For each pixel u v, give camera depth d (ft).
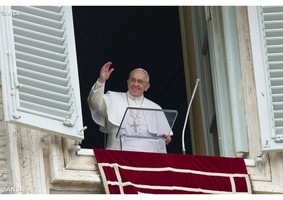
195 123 122.01
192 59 123.03
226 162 107.04
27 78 104.12
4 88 103.14
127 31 139.74
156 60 139.03
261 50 109.09
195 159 106.52
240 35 111.34
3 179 102.89
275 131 107.04
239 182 106.42
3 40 104.37
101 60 140.97
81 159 104.99
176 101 137.59
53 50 106.01
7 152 103.71
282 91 108.17
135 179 104.88
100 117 113.09
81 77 140.36
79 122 104.68
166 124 110.01
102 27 139.95
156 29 138.51
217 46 113.09
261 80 108.47
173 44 138.10
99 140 136.87
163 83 138.51
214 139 116.98
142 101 115.44
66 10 107.34
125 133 110.11
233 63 110.93
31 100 103.81
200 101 119.96
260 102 107.86
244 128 109.29
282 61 108.88
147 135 109.91
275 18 109.81
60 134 103.91
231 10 112.06
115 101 114.11
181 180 105.50
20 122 102.63
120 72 141.28
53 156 104.01
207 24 115.75
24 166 103.35
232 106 109.91
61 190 103.86
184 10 125.08
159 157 106.01
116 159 105.19
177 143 134.41
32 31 105.60
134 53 140.36
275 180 106.93
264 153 107.24
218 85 112.47
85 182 104.12
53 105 104.42
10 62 103.81
